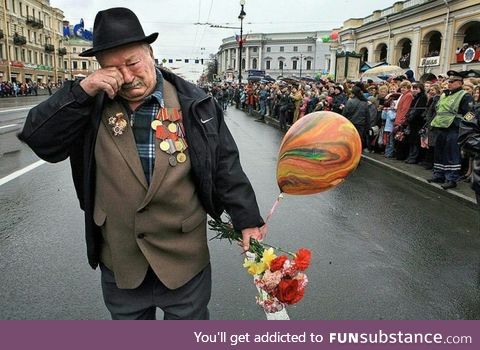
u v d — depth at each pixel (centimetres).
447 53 2978
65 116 161
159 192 169
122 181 169
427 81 991
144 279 181
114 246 175
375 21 4116
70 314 301
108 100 171
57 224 490
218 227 198
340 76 2197
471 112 408
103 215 174
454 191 674
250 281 357
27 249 416
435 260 420
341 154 154
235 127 1823
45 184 695
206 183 177
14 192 640
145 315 189
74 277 358
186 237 181
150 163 169
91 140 171
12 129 1432
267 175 819
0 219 507
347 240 470
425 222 544
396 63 3822
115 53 160
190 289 186
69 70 8212
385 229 513
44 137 164
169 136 171
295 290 160
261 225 187
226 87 4334
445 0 2914
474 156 409
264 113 2192
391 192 707
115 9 160
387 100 1012
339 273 383
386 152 1009
